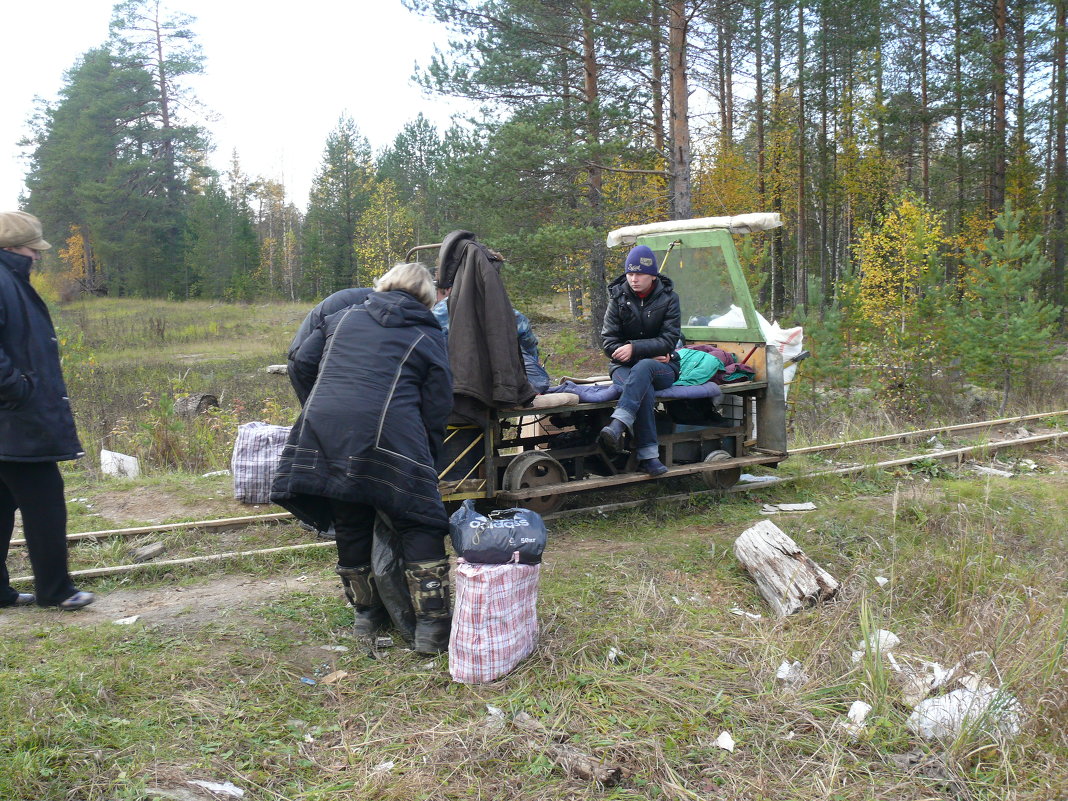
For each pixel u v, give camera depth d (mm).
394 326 3818
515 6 18172
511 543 3652
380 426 3625
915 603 4602
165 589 4777
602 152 17562
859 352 13734
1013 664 3596
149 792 2758
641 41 17906
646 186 22953
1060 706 3311
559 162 17984
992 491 6844
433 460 3844
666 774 3000
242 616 4270
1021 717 3283
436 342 3883
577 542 5590
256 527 5867
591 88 18984
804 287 29609
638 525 5973
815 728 3283
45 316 3959
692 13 17250
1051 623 3939
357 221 57656
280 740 3170
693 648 3979
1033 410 12070
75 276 55375
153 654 3779
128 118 54438
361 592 3922
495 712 3387
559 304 38562
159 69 54812
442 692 3553
